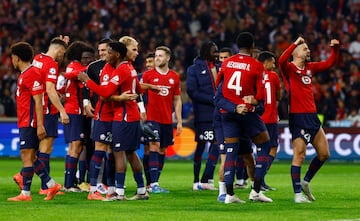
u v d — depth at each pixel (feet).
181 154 210.18
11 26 278.46
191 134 209.77
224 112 104.83
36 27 278.05
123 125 104.83
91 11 280.10
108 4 284.41
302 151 106.93
